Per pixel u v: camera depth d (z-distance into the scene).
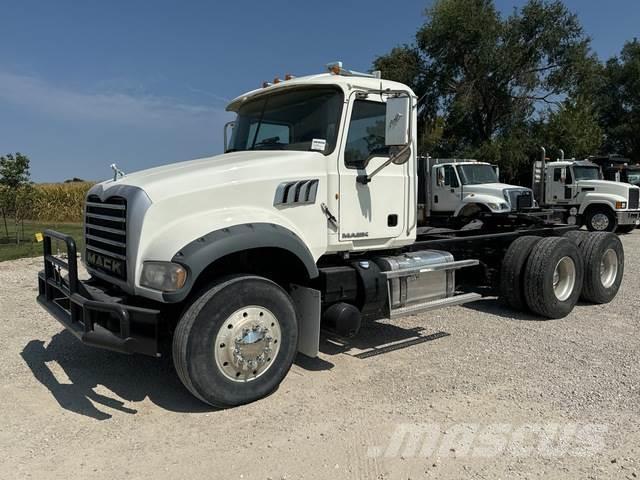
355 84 4.81
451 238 6.54
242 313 4.02
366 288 4.92
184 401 4.21
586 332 6.05
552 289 6.51
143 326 3.79
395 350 5.43
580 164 19.11
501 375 4.70
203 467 3.22
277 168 4.48
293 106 5.08
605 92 43.50
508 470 3.16
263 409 4.03
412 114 5.29
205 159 5.02
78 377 4.73
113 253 4.27
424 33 31.91
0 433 3.68
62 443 3.53
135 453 3.40
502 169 31.28
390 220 5.20
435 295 5.58
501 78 31.94
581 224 18.81
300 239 4.40
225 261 4.41
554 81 32.34
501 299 7.59
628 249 13.91
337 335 4.76
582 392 4.32
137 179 4.33
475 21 30.30
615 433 3.62
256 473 3.16
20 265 11.48
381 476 3.11
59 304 4.74
